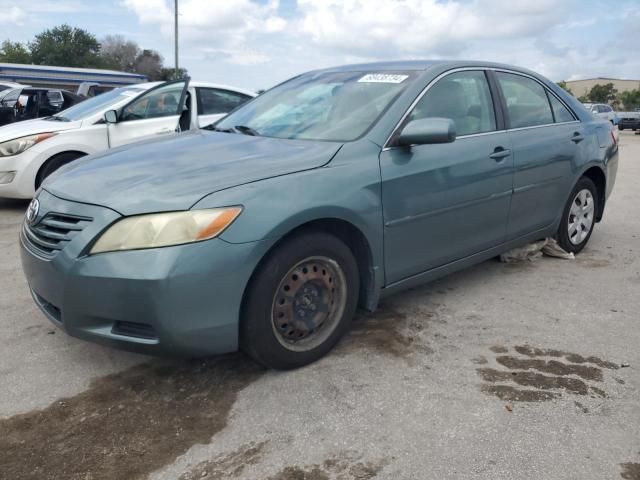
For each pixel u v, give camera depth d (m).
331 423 2.50
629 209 7.20
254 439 2.40
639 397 2.71
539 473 2.18
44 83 31.42
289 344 2.89
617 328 3.48
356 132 3.25
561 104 4.70
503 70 4.19
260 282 2.66
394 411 2.59
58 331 3.42
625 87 96.62
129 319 2.51
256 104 4.16
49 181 3.09
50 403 2.67
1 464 2.24
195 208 2.50
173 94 7.49
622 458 2.27
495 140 3.84
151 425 2.50
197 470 2.21
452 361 3.05
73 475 2.18
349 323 3.13
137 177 2.80
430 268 3.53
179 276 2.44
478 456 2.28
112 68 77.56
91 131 6.85
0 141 6.49
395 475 2.18
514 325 3.52
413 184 3.24
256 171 2.78
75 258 2.54
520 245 4.39
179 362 3.05
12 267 4.62
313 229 2.88
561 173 4.46
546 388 2.78
